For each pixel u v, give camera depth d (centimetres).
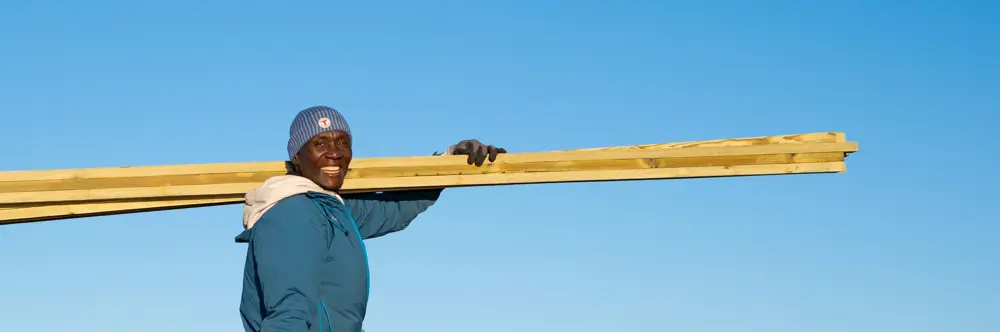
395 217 529
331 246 442
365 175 514
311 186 448
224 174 512
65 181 505
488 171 523
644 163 526
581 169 525
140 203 516
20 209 512
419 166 518
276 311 414
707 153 525
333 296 438
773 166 528
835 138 530
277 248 426
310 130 461
